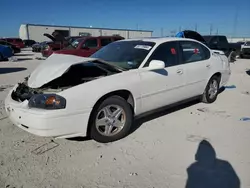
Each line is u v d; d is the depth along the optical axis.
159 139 3.58
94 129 3.28
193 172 2.75
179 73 4.26
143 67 3.79
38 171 2.77
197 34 14.79
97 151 3.22
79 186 2.52
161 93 3.98
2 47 15.88
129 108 3.56
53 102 2.90
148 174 2.72
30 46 43.88
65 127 2.96
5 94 6.20
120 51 4.28
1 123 4.13
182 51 4.48
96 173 2.74
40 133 2.91
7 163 2.92
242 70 11.42
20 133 3.75
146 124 4.14
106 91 3.22
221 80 5.53
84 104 3.05
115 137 3.49
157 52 4.04
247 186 2.50
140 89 3.63
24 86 3.51
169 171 2.78
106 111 3.36
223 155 3.11
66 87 3.14
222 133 3.79
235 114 4.69
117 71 3.64
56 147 3.33
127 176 2.69
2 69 11.68
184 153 3.17
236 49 16.89
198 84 4.81
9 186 2.50
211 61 5.12
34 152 3.19
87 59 3.59
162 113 4.71
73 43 11.58
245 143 3.45
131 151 3.22
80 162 2.96
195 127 4.03
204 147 3.33
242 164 2.91
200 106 5.19
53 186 2.51
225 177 2.65
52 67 3.37
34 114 2.88
